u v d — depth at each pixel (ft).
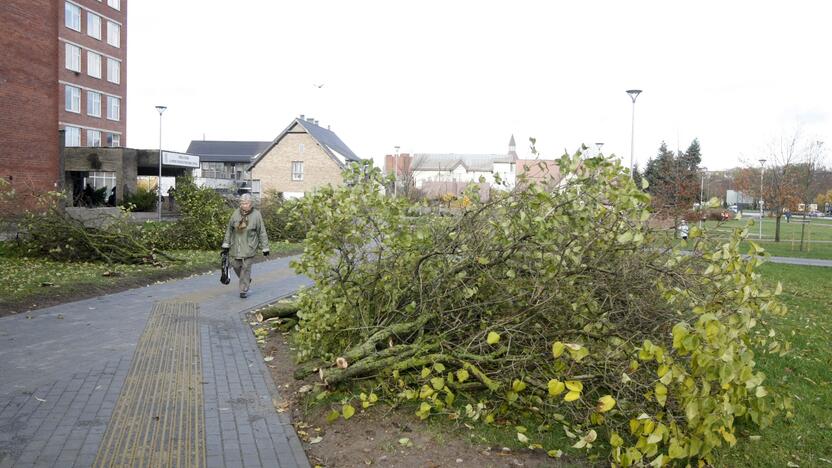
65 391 18.69
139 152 120.37
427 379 17.79
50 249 47.83
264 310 27.32
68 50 159.02
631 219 17.49
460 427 16.42
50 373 20.40
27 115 87.10
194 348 24.32
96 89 170.71
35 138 88.79
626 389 16.20
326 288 21.13
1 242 56.03
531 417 17.17
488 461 14.42
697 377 13.85
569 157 18.62
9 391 18.51
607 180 17.80
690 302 16.65
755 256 15.48
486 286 19.75
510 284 18.89
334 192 21.66
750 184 127.85
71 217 49.80
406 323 19.45
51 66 91.50
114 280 39.81
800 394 20.15
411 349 18.34
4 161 83.41
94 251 48.67
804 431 16.81
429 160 292.40
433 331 19.45
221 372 21.20
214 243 64.08
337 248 22.00
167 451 14.67
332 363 18.80
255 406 17.98
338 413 16.30
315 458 14.76
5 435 15.23
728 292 15.88
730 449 15.53
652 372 16.21
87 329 26.94
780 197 107.04
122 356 22.75
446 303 19.65
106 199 119.65
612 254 18.20
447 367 18.58
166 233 62.64
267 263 58.29
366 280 21.79
